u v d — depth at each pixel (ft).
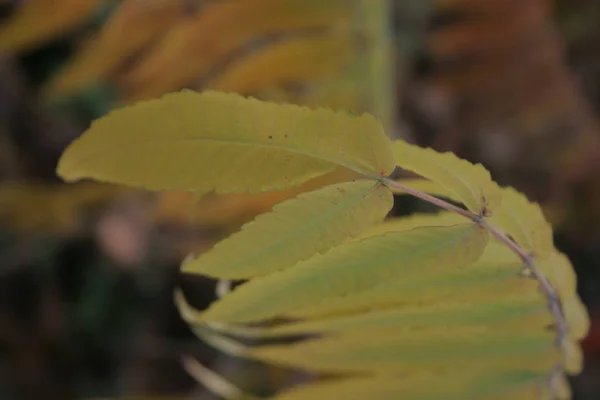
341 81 2.44
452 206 1.31
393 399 1.61
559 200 3.65
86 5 2.31
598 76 3.97
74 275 4.56
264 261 1.29
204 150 1.26
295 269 1.37
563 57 3.43
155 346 4.46
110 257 4.13
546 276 1.49
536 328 1.56
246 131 1.26
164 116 1.25
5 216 3.32
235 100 1.25
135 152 1.26
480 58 3.18
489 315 1.52
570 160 3.49
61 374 4.54
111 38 2.35
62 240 4.33
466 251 1.34
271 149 1.26
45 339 4.52
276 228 1.28
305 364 1.62
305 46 2.34
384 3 2.39
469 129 3.61
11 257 4.35
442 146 3.69
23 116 4.12
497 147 3.68
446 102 3.55
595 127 3.43
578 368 1.64
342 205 1.28
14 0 2.87
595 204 3.63
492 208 1.33
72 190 3.19
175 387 4.40
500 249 1.45
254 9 2.31
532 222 1.39
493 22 3.03
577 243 4.06
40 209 3.23
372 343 1.59
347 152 1.26
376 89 2.43
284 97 2.50
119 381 4.43
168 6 2.31
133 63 2.80
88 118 4.14
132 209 3.80
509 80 3.22
